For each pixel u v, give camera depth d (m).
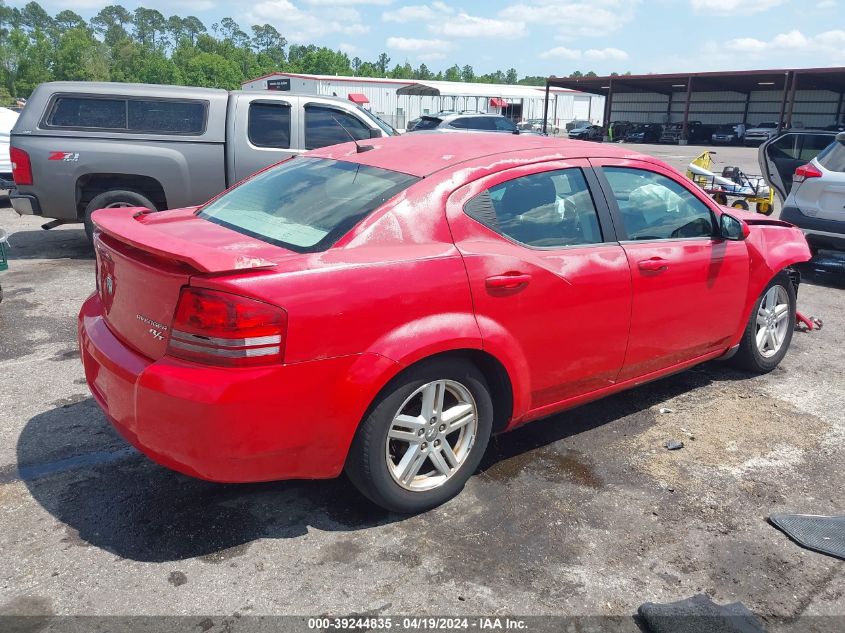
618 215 3.68
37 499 3.19
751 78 46.19
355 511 3.16
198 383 2.49
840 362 5.25
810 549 2.96
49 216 7.90
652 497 3.34
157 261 2.68
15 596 2.56
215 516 3.10
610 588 2.70
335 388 2.69
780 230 4.75
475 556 2.86
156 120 7.92
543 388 3.42
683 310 3.96
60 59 117.56
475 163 3.25
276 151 8.22
